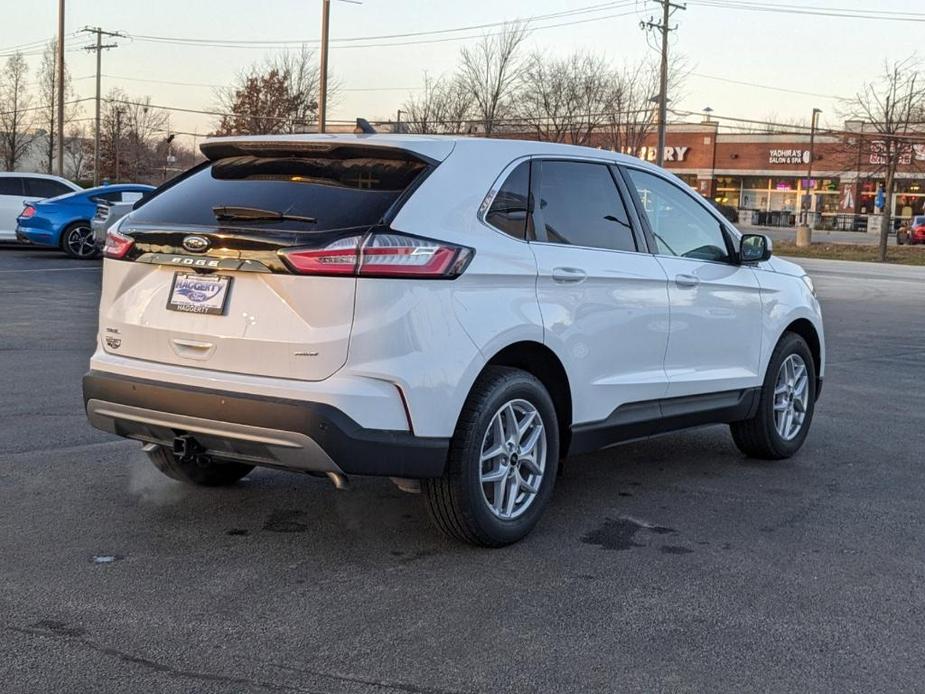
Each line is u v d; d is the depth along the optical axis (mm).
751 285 6238
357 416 4074
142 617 3764
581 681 3352
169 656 3443
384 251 4105
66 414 7062
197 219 4441
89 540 4605
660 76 42562
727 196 71000
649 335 5426
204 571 4266
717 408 6004
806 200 65312
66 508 5059
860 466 6492
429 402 4211
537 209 4879
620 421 5309
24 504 5098
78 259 20297
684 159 70688
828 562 4613
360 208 4246
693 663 3514
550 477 4855
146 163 69000
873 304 18844
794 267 6965
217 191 4609
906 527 5184
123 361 4551
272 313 4152
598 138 46094
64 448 6188
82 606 3850
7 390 7793
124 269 4578
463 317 4332
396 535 4816
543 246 4812
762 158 68875
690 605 4047
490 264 4449
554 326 4781
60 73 43844
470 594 4094
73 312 12508
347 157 4539
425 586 4168
